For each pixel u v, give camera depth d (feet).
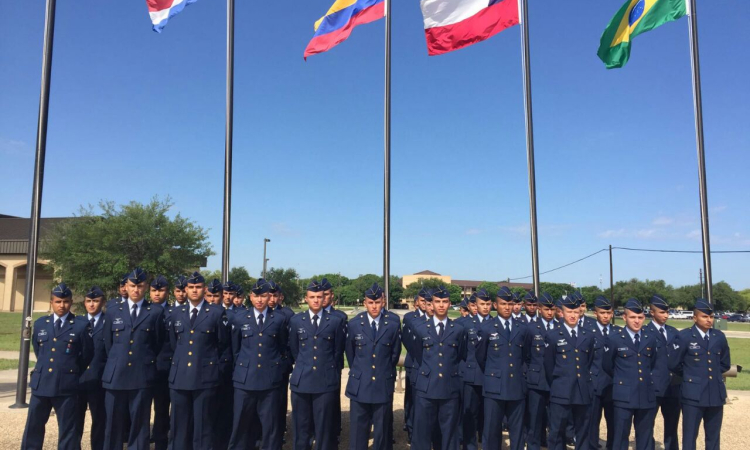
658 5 37.35
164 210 113.70
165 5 39.93
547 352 23.90
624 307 23.98
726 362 23.66
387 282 35.96
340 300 312.91
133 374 22.18
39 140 35.04
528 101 36.78
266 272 163.02
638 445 23.35
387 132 37.29
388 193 36.78
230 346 24.32
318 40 40.88
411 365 24.54
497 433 23.40
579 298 25.27
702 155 34.94
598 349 25.11
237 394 22.79
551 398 23.72
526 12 37.11
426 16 38.63
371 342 22.85
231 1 37.93
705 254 34.14
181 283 24.11
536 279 35.55
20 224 210.38
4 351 71.82
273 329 23.70
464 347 23.57
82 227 108.78
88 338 22.86
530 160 36.37
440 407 22.71
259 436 26.45
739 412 36.37
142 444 22.34
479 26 37.93
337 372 23.54
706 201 34.55
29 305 34.99
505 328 24.14
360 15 39.75
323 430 22.79
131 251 109.50
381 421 22.35
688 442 23.26
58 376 21.81
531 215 36.04
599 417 25.17
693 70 35.63
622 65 38.42
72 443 22.29
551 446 23.86
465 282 424.46
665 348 24.41
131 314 22.88
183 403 22.54
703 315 23.43
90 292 24.35
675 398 24.91
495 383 23.39
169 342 24.17
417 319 24.44
